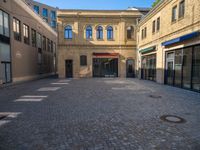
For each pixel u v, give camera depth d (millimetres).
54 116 6059
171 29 13477
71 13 23203
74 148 3779
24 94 10555
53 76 28250
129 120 5621
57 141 4117
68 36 23578
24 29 19125
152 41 17750
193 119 5719
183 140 4168
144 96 9727
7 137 4344
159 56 16000
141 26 21484
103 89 12477
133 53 24000
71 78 22828
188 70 11641
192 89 11242
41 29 24984
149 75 19391
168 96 9688
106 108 7129
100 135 4457
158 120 5617
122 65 24000
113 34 23797
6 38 15078
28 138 4281
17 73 17125
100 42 23781
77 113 6422
